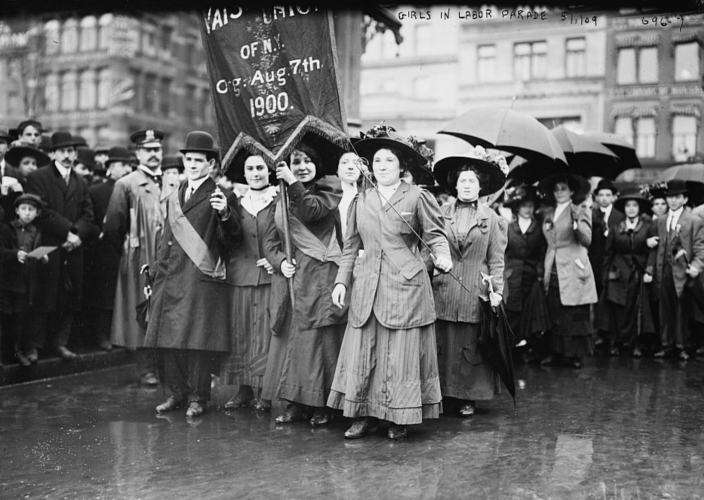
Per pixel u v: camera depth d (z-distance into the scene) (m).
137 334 7.61
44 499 4.00
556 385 7.13
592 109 25.67
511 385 5.71
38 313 7.17
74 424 5.57
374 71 27.59
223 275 5.86
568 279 8.04
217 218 5.77
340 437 5.18
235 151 5.80
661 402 6.35
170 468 4.50
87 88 34.97
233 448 4.91
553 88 26.03
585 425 5.54
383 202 5.06
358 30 10.32
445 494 4.02
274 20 5.61
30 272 7.00
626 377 7.56
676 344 8.71
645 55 24.39
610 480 4.25
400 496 3.99
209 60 5.89
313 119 5.50
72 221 7.54
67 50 34.94
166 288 5.84
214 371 5.93
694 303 8.77
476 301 5.78
